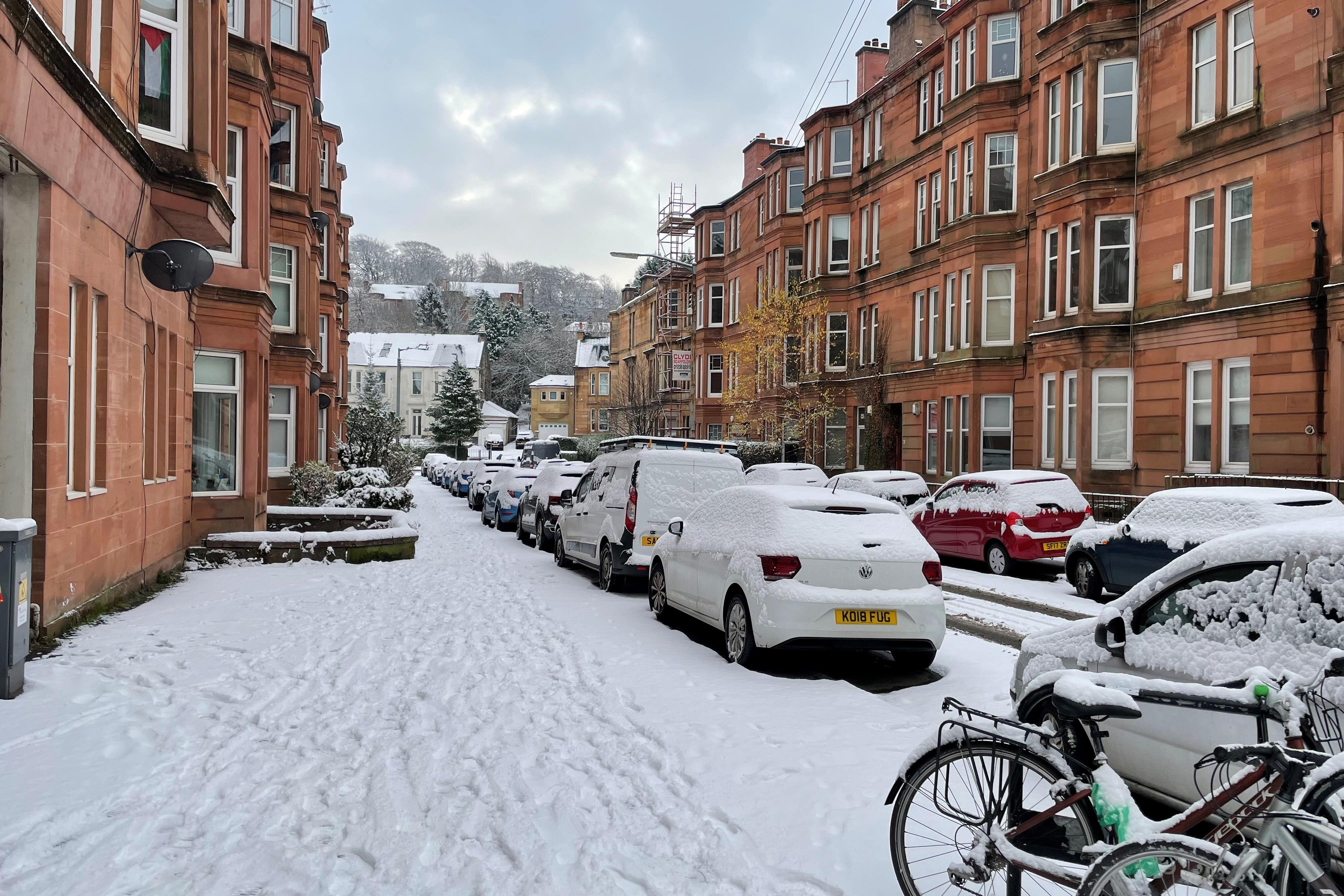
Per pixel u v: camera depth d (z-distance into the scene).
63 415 8.37
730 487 11.61
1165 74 18.89
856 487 20.17
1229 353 17.22
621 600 12.02
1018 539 14.55
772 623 7.69
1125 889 3.01
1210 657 4.33
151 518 11.70
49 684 6.75
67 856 4.04
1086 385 20.05
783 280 37.50
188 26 11.58
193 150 11.49
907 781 3.73
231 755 5.45
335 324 33.47
